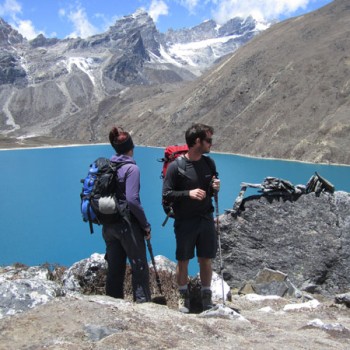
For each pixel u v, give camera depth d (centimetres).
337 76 10350
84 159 8944
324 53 11325
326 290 987
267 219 1036
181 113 13338
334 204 1039
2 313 486
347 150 8300
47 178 6003
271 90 11225
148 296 542
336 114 9294
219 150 10712
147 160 8250
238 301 721
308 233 1023
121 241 542
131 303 480
